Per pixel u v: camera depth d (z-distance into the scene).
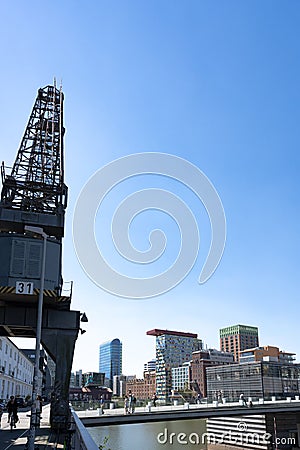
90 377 191.75
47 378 125.25
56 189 33.84
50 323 29.59
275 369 108.94
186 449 73.56
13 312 29.48
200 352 172.12
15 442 21.11
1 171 32.81
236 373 113.00
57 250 31.80
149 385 187.12
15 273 30.19
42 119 38.75
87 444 6.08
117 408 50.81
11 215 31.92
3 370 77.38
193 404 57.94
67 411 27.78
